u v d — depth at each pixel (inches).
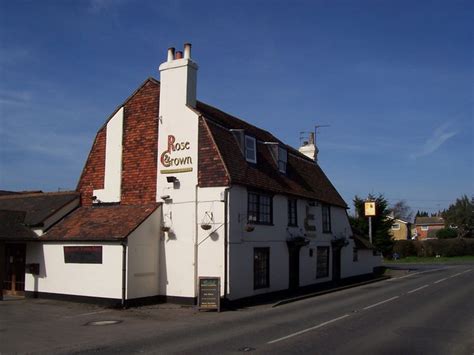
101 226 804.0
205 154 799.7
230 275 767.1
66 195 932.0
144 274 780.6
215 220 775.7
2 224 828.0
